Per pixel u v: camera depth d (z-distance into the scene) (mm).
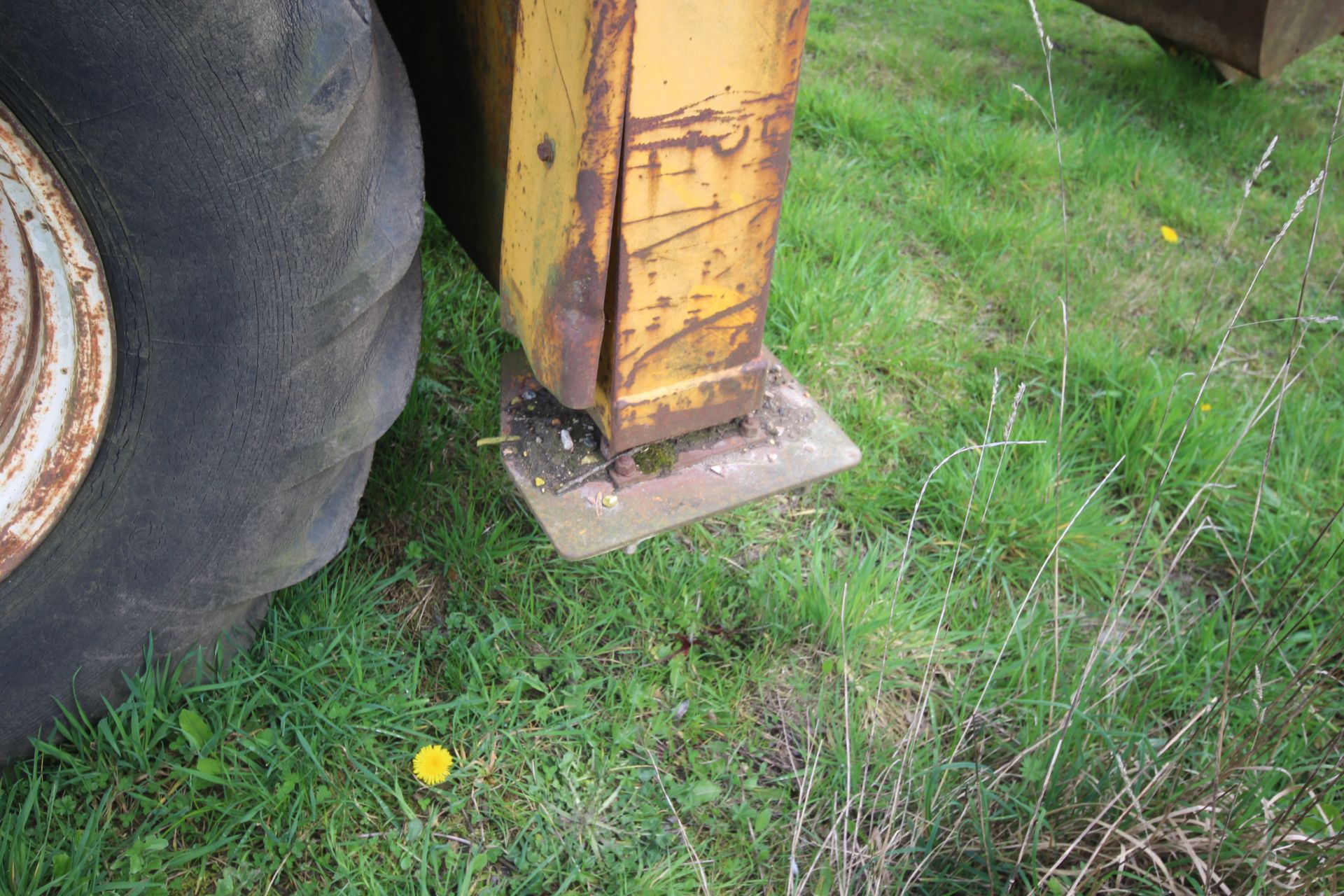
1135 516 2660
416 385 2461
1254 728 1921
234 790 1726
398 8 1899
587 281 1507
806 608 2172
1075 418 2822
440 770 1761
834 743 1918
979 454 2615
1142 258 3545
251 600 1828
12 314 1499
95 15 1188
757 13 1372
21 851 1562
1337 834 1566
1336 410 3018
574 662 1995
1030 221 3547
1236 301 3439
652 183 1452
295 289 1482
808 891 1733
